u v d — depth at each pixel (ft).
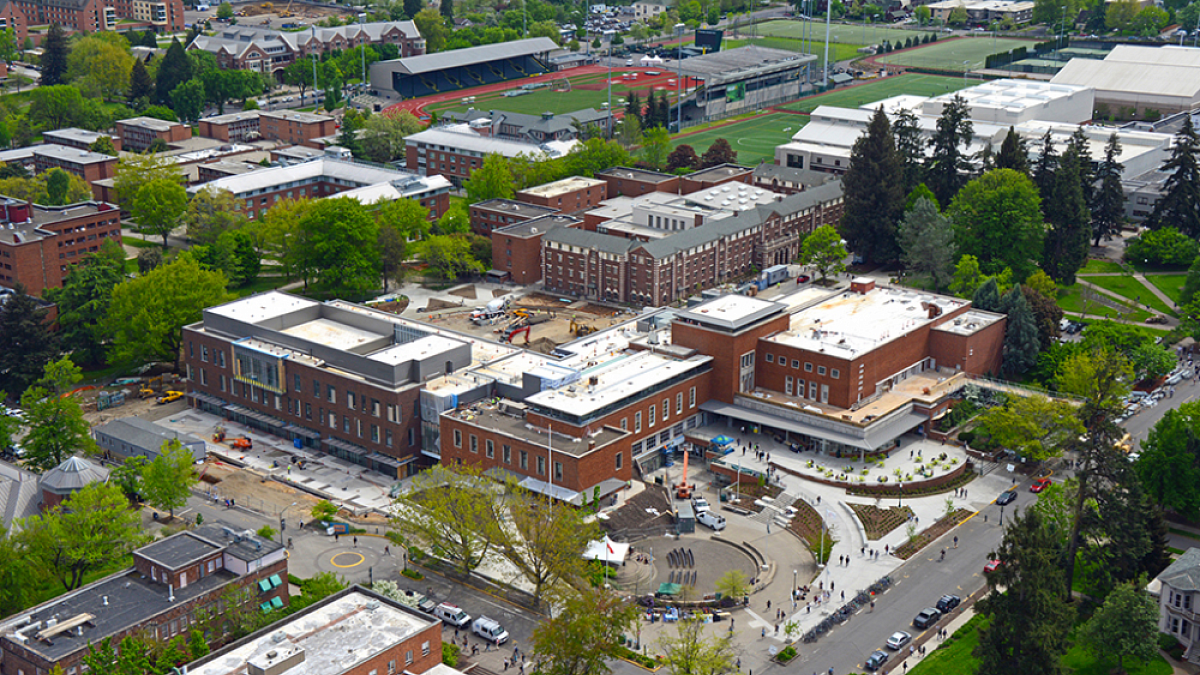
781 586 647.97
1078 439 653.30
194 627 565.12
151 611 559.38
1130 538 619.67
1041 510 640.17
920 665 577.02
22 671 528.22
